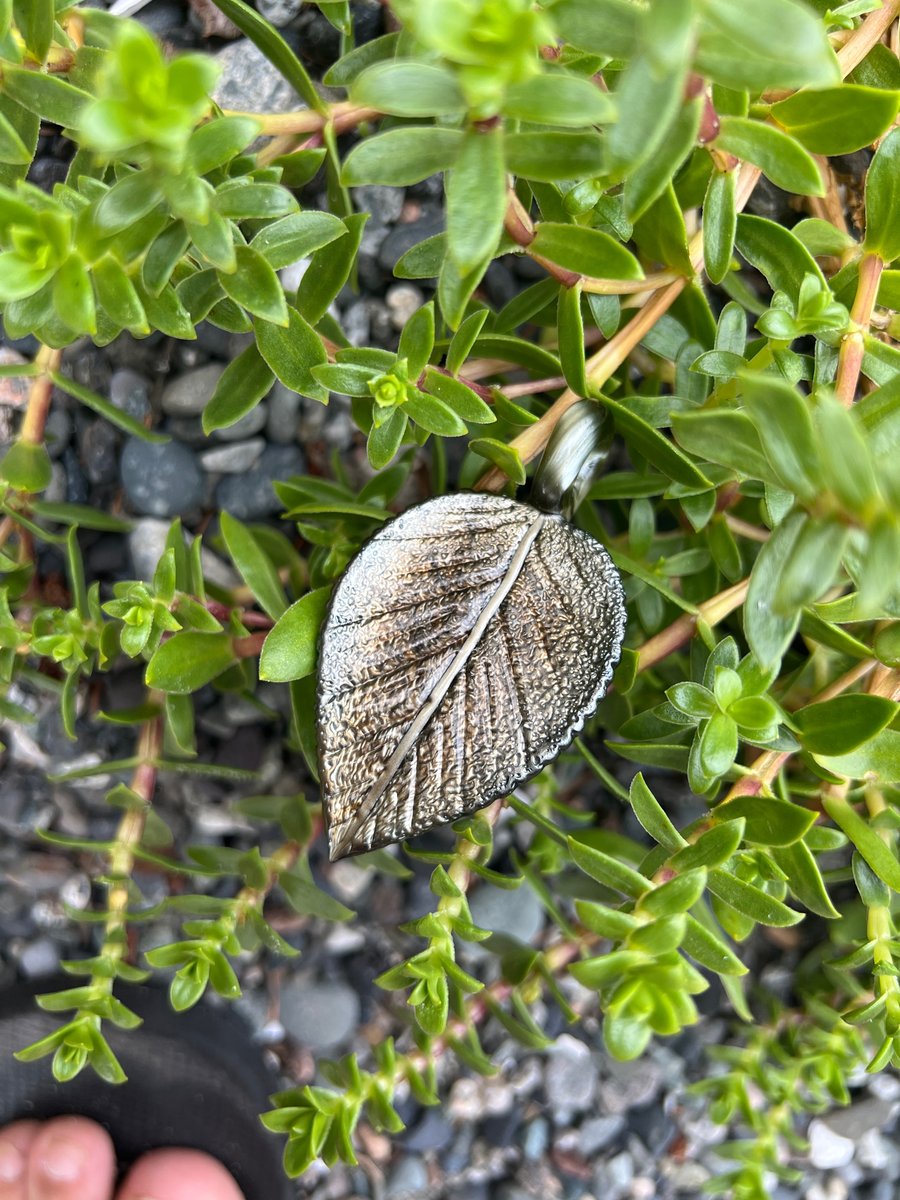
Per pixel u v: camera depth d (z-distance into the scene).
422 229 0.19
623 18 0.08
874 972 0.14
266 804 0.17
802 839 0.13
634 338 0.14
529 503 0.13
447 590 0.12
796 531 0.09
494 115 0.09
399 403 0.12
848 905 0.19
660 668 0.18
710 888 0.12
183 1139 0.23
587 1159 0.24
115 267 0.10
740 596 0.14
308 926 0.22
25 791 0.21
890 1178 0.24
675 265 0.13
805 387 0.19
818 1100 0.18
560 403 0.14
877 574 0.08
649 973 0.11
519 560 0.12
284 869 0.16
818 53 0.07
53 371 0.15
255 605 0.19
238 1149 0.22
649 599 0.16
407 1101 0.23
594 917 0.11
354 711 0.12
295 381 0.13
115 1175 0.23
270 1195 0.23
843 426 0.08
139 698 0.20
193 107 0.08
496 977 0.22
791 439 0.08
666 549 0.17
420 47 0.10
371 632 0.12
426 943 0.22
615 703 0.16
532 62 0.08
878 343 0.12
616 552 0.15
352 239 0.13
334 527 0.16
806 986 0.20
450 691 0.12
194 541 0.15
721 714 0.12
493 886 0.21
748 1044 0.21
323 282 0.13
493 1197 0.24
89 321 0.10
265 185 0.10
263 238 0.12
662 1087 0.24
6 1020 0.22
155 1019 0.22
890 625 0.13
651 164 0.10
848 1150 0.24
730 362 0.13
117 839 0.16
